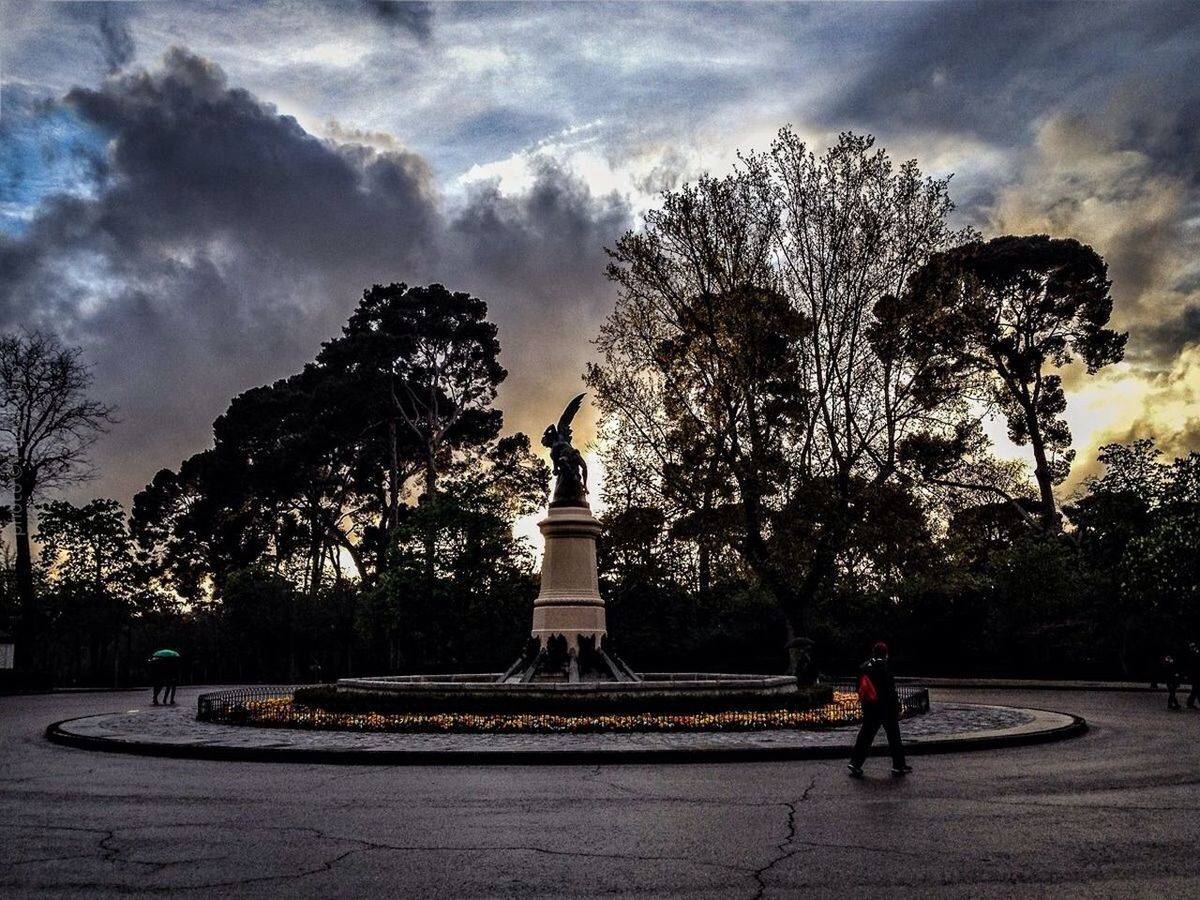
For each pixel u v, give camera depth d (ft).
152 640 245.86
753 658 197.67
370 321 252.62
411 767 60.85
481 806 45.06
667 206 125.39
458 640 205.16
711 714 83.71
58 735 81.61
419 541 204.64
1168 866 32.01
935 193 124.36
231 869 32.73
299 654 231.09
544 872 31.91
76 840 37.76
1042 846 35.12
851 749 64.85
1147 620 185.57
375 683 94.84
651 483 125.49
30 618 196.54
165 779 55.98
